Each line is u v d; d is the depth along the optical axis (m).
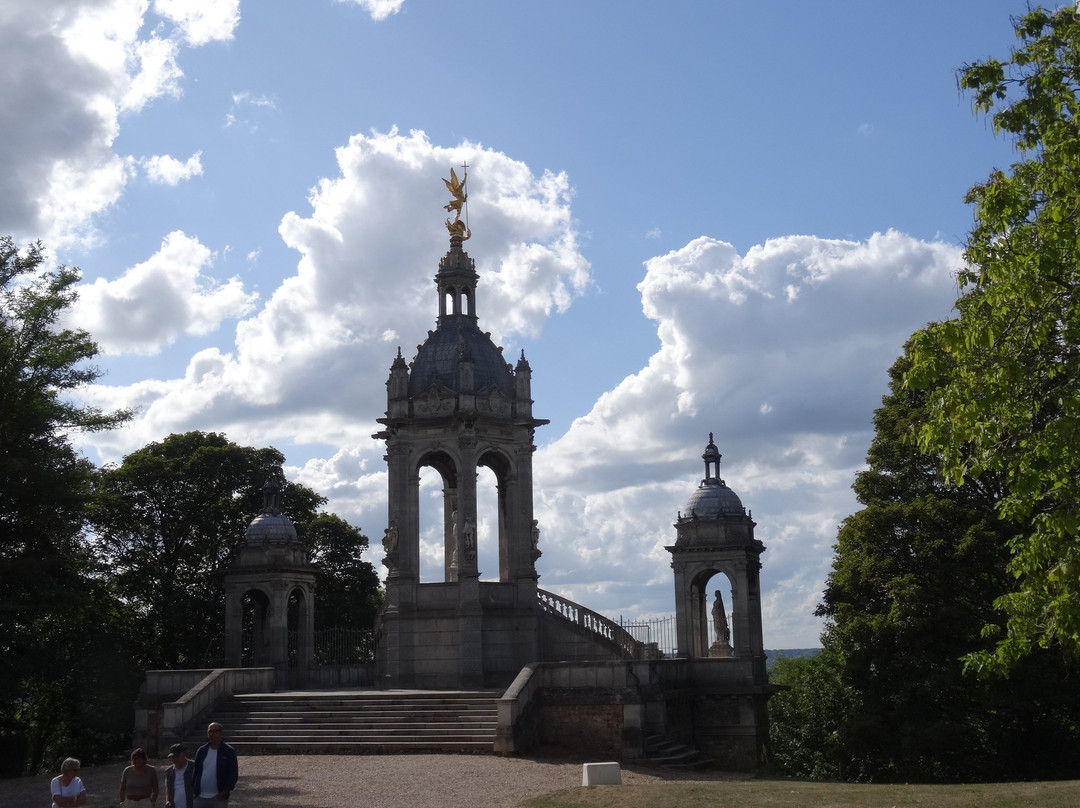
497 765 42.28
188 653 78.56
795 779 46.12
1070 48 28.02
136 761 26.80
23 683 61.84
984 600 58.31
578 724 48.00
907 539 60.12
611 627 58.53
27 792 43.47
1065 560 26.75
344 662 65.44
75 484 59.25
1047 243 26.05
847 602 62.16
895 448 63.66
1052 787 34.34
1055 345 27.61
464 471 58.22
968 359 27.88
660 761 47.09
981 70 28.48
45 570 57.44
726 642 62.50
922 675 56.72
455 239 63.84
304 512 87.44
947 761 58.94
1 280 60.62
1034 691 55.09
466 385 58.84
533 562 59.59
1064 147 26.08
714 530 62.03
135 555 79.00
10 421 57.00
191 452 83.88
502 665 58.12
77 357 61.47
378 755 45.47
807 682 86.12
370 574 88.56
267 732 48.47
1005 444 27.89
